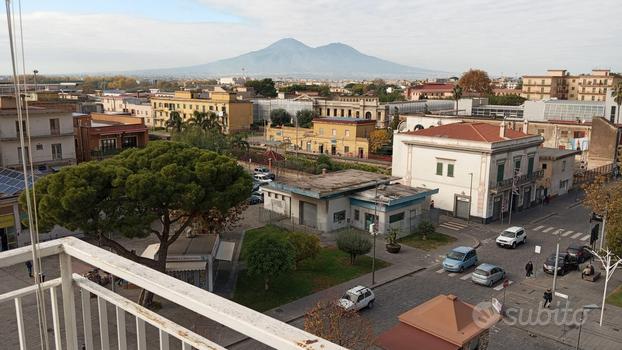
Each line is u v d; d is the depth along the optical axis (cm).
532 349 2202
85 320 438
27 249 411
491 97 11444
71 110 4478
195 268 2558
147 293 2419
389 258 3422
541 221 4484
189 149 2547
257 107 11269
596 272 3116
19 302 412
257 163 6988
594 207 3331
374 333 2303
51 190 2098
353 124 7881
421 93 14850
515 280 3034
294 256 2761
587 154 6506
